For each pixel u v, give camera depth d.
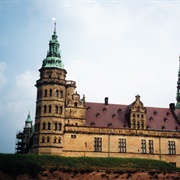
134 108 88.38
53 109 79.25
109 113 90.06
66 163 71.50
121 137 84.88
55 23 88.31
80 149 80.75
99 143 82.94
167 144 87.75
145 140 86.50
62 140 79.31
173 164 86.75
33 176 66.69
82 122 83.50
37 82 83.25
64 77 83.81
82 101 85.38
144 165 77.38
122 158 78.19
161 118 93.69
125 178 74.44
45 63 83.88
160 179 76.44
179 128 91.25
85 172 71.94
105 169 73.62
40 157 70.62
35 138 79.88
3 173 64.56
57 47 86.12
